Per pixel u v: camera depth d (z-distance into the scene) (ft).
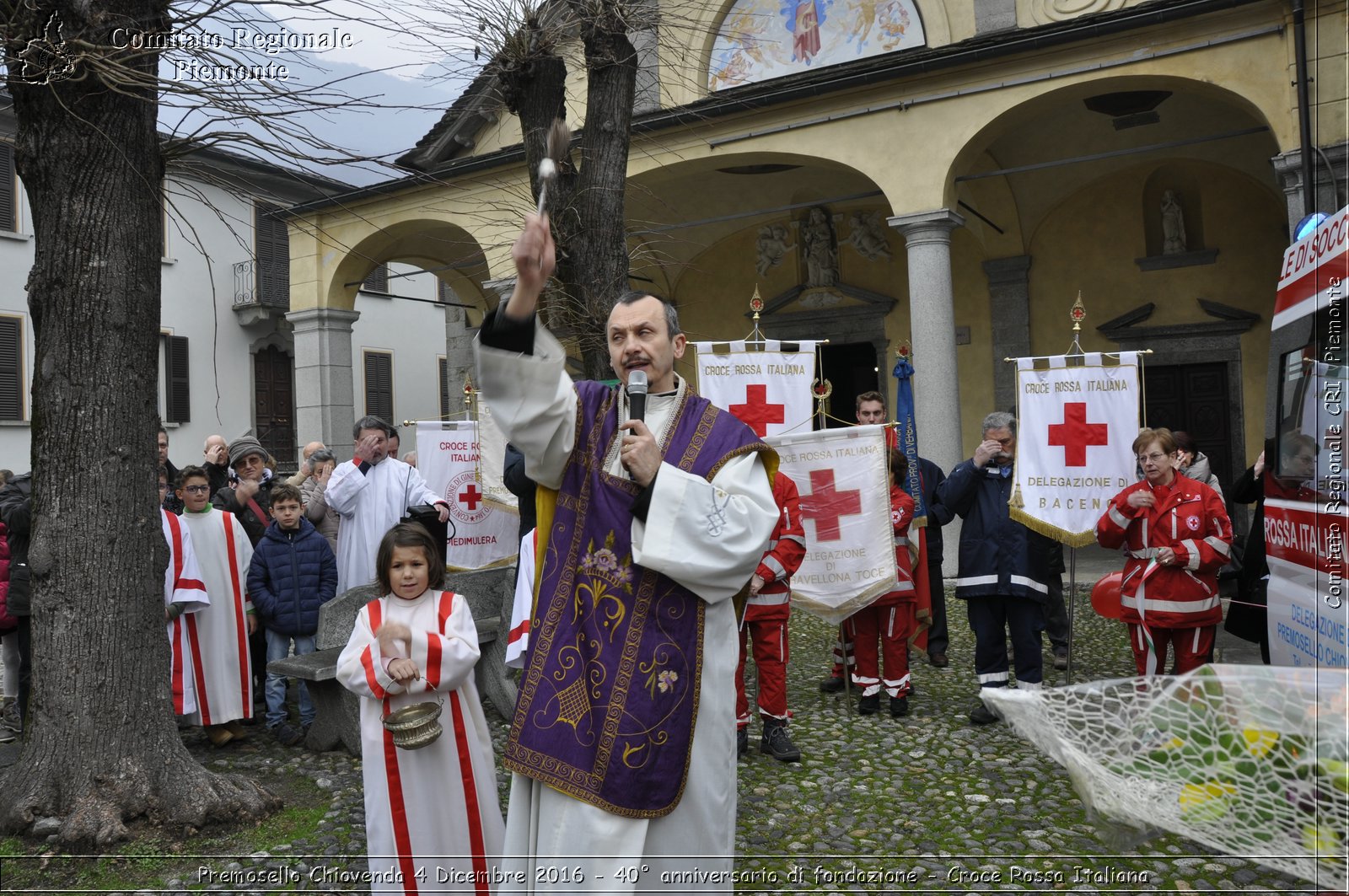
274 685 20.47
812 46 41.39
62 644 14.75
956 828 14.37
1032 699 6.56
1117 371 19.74
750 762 17.71
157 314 15.69
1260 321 42.96
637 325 8.59
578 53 27.17
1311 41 30.12
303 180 16.60
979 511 19.54
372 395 77.00
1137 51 33.14
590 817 7.58
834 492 19.90
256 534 22.95
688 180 50.80
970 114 36.01
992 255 48.19
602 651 7.90
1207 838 6.19
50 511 14.89
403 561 11.68
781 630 18.03
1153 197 45.60
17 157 15.15
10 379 57.82
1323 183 29.94
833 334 52.39
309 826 14.99
